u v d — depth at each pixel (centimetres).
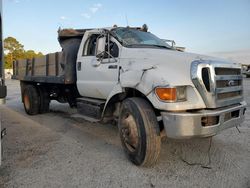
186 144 465
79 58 558
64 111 869
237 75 389
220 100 347
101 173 348
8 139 513
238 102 388
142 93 370
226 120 354
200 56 378
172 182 321
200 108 337
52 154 423
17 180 326
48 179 329
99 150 444
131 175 341
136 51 418
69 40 616
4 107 992
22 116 779
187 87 336
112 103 454
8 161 390
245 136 515
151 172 350
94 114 491
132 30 514
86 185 314
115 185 314
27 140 506
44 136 538
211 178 330
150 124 345
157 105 338
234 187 305
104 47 478
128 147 387
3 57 310
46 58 673
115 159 400
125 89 406
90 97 552
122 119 395
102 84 481
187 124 321
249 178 329
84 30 616
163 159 395
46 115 793
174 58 364
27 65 809
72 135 546
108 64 465
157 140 346
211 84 334
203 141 482
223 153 420
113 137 529
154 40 515
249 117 707
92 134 555
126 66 418
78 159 400
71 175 342
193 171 352
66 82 576
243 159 393
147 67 370
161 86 334
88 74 524
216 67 344
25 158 404
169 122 330
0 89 292
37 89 795
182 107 325
